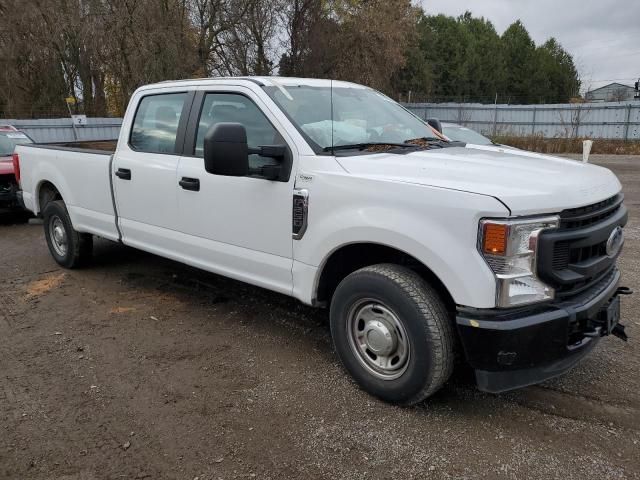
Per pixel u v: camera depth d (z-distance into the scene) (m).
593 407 3.35
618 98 52.09
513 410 3.33
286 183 3.68
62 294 5.52
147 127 4.96
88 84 26.05
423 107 36.81
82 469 2.84
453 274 2.90
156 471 2.82
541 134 32.03
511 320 2.84
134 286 5.73
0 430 3.18
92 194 5.55
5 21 22.91
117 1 22.12
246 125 4.03
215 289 5.59
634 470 2.79
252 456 2.93
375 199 3.21
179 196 4.49
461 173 3.14
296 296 3.75
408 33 32.12
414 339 3.11
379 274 3.23
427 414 3.30
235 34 26.84
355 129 4.04
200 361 4.02
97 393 3.58
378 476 2.77
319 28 29.19
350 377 3.73
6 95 24.23
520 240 2.81
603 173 3.58
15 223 9.51
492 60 60.06
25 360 4.07
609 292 3.28
